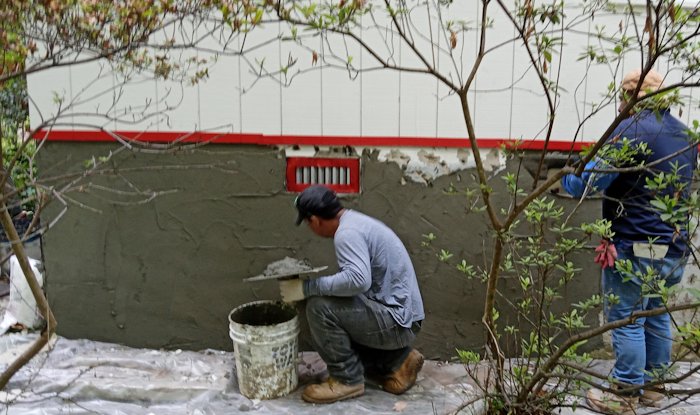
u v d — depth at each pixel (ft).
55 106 10.29
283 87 10.28
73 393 9.45
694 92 10.19
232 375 10.25
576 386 8.20
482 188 7.01
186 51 9.93
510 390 8.05
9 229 5.83
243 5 6.05
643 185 8.25
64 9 5.37
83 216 10.86
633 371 8.71
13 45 5.43
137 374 10.16
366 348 10.11
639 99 5.85
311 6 6.19
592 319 10.67
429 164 10.47
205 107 10.38
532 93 10.19
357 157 10.46
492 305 8.07
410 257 10.70
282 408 9.39
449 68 10.13
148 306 11.10
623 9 9.50
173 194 10.72
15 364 6.41
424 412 9.14
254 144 10.50
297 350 9.93
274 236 10.76
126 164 10.59
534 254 8.39
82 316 11.21
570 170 6.52
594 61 10.02
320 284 9.09
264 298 10.94
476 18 9.93
